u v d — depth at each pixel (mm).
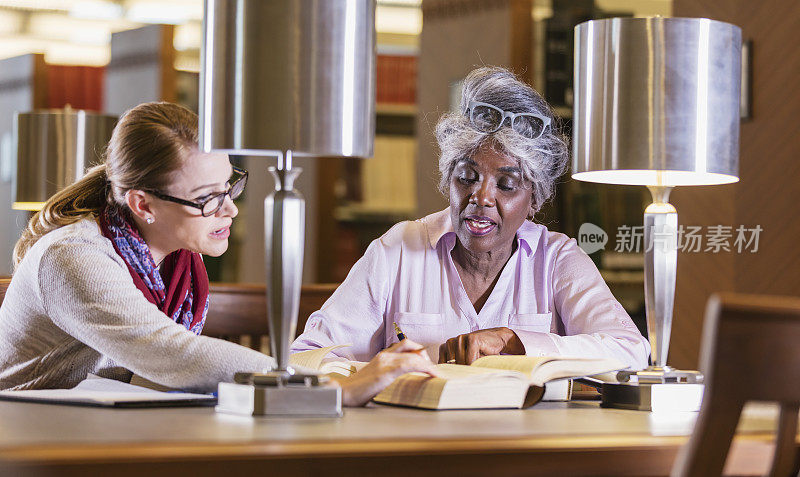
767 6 5219
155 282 2172
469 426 1424
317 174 7867
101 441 1181
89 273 1933
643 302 5695
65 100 10055
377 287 2400
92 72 10109
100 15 9367
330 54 1518
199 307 2377
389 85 8492
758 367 1148
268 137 1506
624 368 1817
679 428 1438
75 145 4578
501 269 2428
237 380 1616
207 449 1154
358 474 1202
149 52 7578
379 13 8508
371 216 8102
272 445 1188
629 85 1786
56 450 1113
